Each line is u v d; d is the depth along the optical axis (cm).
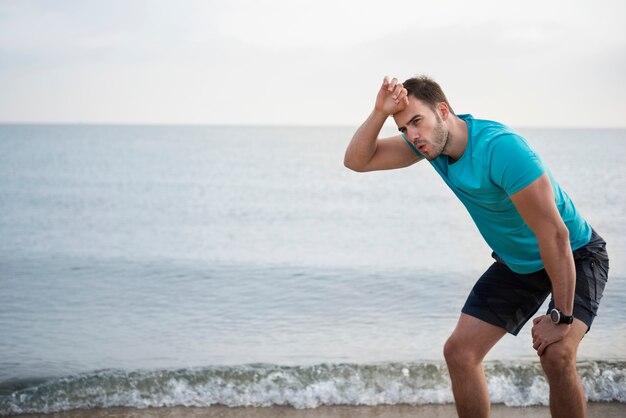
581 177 2589
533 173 285
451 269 1010
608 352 564
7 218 1795
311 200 2278
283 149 7131
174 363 566
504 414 450
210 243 1372
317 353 594
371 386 488
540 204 286
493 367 501
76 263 1092
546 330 296
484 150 295
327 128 16888
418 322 701
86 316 739
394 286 886
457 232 1480
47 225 1662
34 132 13925
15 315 742
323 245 1326
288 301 808
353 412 457
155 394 481
